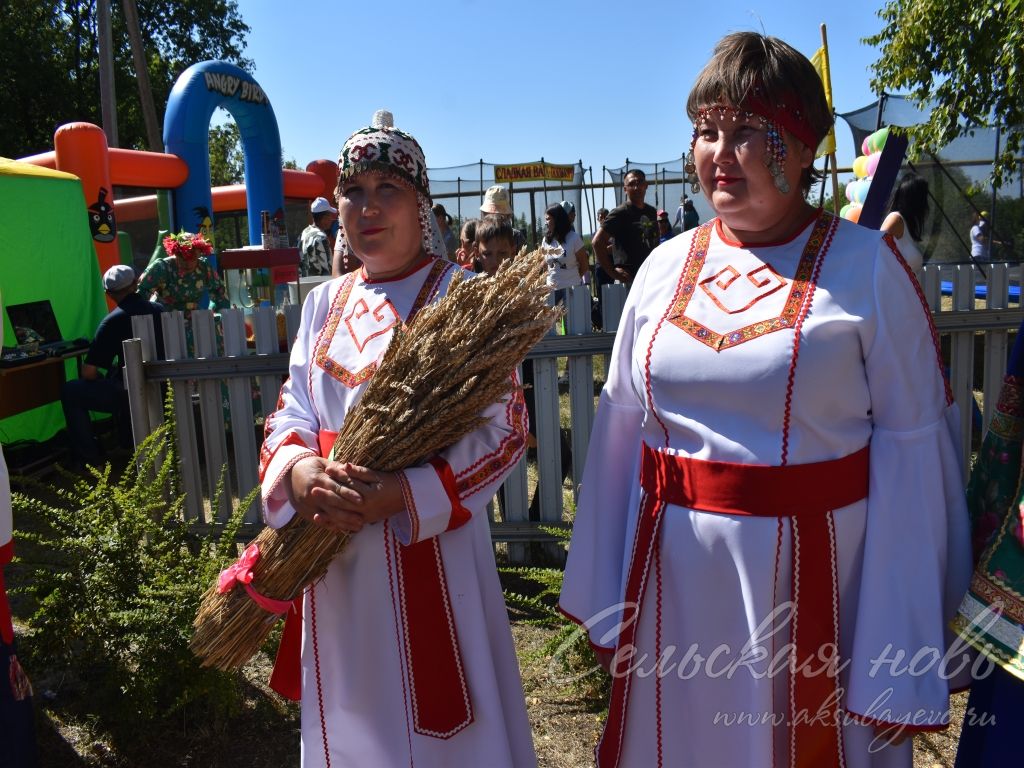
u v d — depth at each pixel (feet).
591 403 13.09
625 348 6.25
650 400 5.77
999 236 35.70
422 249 6.84
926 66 21.33
